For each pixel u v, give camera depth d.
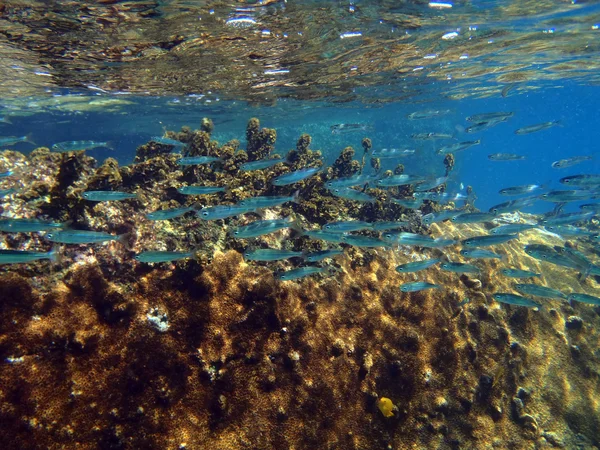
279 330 0.65
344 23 1.14
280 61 1.47
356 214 0.95
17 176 0.74
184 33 1.09
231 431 0.57
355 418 0.66
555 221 0.97
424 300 0.82
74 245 0.59
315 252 0.66
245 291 0.65
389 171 1.13
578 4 1.15
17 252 0.50
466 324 0.83
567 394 0.83
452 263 0.76
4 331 0.51
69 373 0.52
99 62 1.32
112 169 0.70
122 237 0.60
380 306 0.77
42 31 1.03
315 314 0.69
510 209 0.98
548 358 0.87
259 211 0.80
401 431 0.69
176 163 0.84
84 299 0.57
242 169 0.82
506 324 0.87
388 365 0.72
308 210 0.86
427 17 1.16
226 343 0.61
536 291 0.77
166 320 0.59
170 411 0.55
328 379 0.65
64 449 0.48
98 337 0.55
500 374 0.78
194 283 0.62
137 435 0.52
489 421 0.76
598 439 0.79
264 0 0.94
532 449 0.75
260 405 0.59
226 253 0.68
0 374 0.49
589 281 1.05
